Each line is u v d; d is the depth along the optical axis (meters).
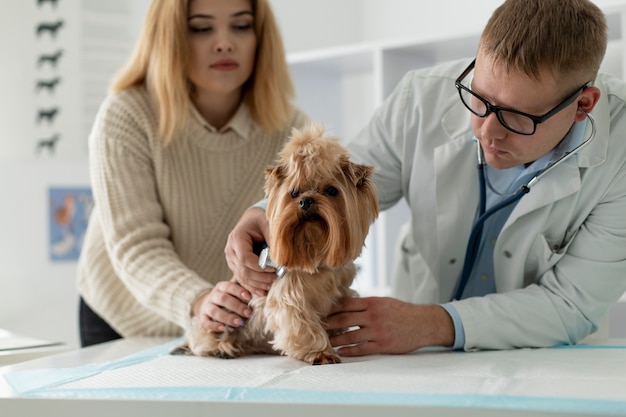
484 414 0.98
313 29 4.05
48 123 3.76
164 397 1.10
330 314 1.44
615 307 2.53
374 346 1.44
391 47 2.93
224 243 1.98
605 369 1.23
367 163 1.81
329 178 1.33
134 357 1.52
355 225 1.34
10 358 1.77
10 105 3.68
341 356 1.45
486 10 3.40
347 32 4.06
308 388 1.11
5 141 3.68
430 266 1.77
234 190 1.99
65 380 1.26
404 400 1.01
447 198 1.71
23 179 3.71
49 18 3.73
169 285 1.70
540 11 1.32
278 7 3.97
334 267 1.35
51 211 3.76
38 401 1.14
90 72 3.82
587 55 1.34
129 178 1.86
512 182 1.64
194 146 1.95
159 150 1.90
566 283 1.55
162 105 1.87
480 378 1.16
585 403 0.97
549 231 1.59
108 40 3.86
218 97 1.98
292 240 1.33
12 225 3.68
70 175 3.81
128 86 1.97
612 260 1.53
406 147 1.79
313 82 3.44
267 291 1.43
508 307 1.50
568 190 1.51
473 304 1.50
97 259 2.04
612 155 1.52
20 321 3.68
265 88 1.98
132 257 1.79
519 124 1.35
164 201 1.93
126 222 1.83
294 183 1.33
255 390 1.10
